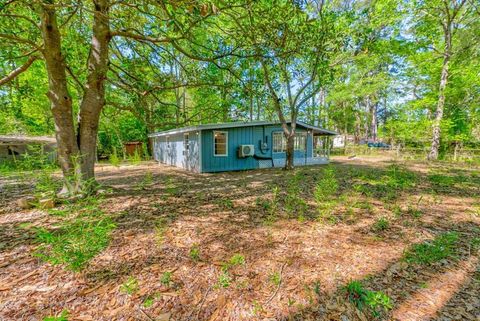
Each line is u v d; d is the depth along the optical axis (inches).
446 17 529.7
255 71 329.1
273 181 312.0
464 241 131.9
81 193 196.1
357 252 117.7
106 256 108.3
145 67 273.7
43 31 186.5
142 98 257.3
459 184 284.7
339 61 454.3
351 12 356.8
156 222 152.3
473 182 298.0
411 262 109.2
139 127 814.5
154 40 197.8
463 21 537.6
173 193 237.9
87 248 94.1
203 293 85.7
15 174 373.7
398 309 81.0
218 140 454.3
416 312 80.0
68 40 246.1
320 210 169.8
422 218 166.9
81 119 215.0
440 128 572.4
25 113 572.4
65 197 190.7
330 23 230.5
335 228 147.4
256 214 171.8
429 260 110.0
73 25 245.9
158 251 114.3
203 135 432.1
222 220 158.4
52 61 193.8
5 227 140.3
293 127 428.1
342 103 924.0
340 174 363.9
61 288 85.7
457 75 536.4
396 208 185.0
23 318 71.4
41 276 92.4
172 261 105.7
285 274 98.1
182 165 513.3
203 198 217.8
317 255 114.0
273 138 516.4
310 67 354.9
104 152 785.6
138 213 170.4
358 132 1318.9
